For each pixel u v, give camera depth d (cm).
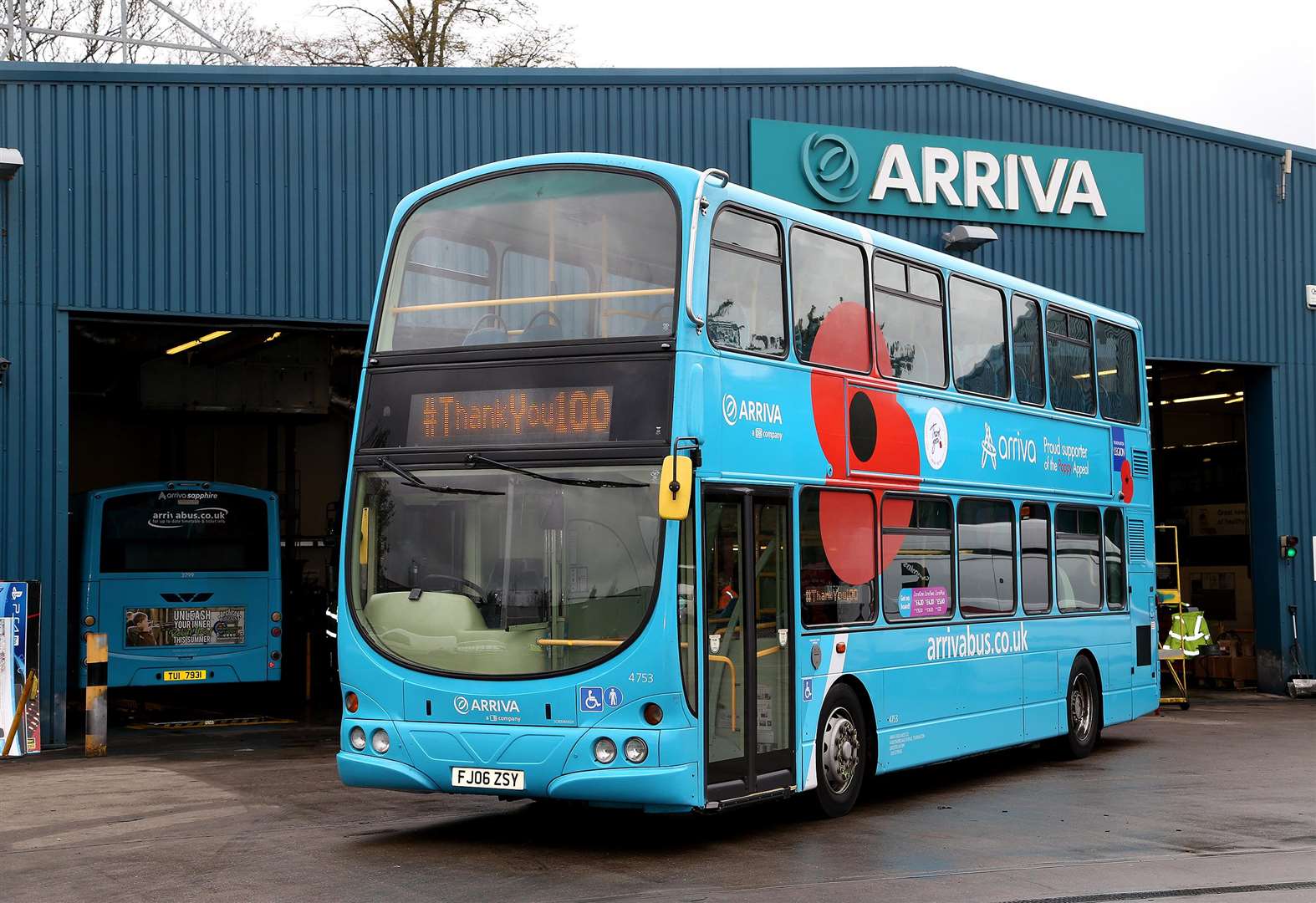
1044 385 1523
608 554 942
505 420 988
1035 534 1482
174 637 2230
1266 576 2506
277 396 2606
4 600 1645
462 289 1027
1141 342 1795
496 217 1030
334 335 2533
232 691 2741
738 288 1030
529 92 1953
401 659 977
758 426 1034
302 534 3125
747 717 1003
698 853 975
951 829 1077
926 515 1274
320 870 909
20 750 1633
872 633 1173
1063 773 1450
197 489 2266
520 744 937
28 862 948
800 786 1064
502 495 976
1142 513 1761
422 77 1900
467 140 1920
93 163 1759
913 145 2178
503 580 964
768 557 1046
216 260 1798
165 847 996
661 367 955
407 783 969
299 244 1834
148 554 2227
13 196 1727
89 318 1778
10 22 2273
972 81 2228
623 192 998
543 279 1003
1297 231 2519
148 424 3016
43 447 1723
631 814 1158
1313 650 2494
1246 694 2523
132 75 1775
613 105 1997
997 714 1378
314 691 2709
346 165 1861
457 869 912
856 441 1166
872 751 1172
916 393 1270
